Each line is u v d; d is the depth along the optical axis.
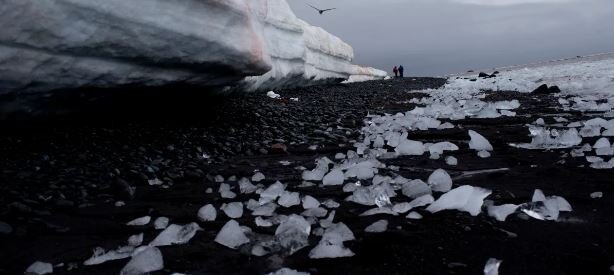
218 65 5.17
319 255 1.61
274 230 1.96
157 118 5.17
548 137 3.58
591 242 1.60
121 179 2.74
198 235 1.91
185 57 4.70
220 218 2.16
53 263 1.68
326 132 4.73
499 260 1.46
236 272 1.53
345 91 11.91
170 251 1.74
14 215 2.19
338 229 1.80
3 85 3.32
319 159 3.41
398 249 1.64
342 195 2.49
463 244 1.65
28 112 3.83
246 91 8.40
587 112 5.71
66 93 3.96
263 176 2.99
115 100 4.67
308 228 1.85
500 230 1.76
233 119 5.44
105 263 1.67
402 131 4.80
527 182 2.49
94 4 3.52
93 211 2.32
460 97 9.33
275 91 10.84
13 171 2.93
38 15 3.19
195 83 5.34
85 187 2.73
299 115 6.16
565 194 2.21
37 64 3.42
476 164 3.05
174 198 2.56
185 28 4.47
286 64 10.74
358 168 2.86
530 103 7.19
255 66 5.61
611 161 2.69
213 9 4.76
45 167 3.09
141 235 1.90
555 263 1.45
